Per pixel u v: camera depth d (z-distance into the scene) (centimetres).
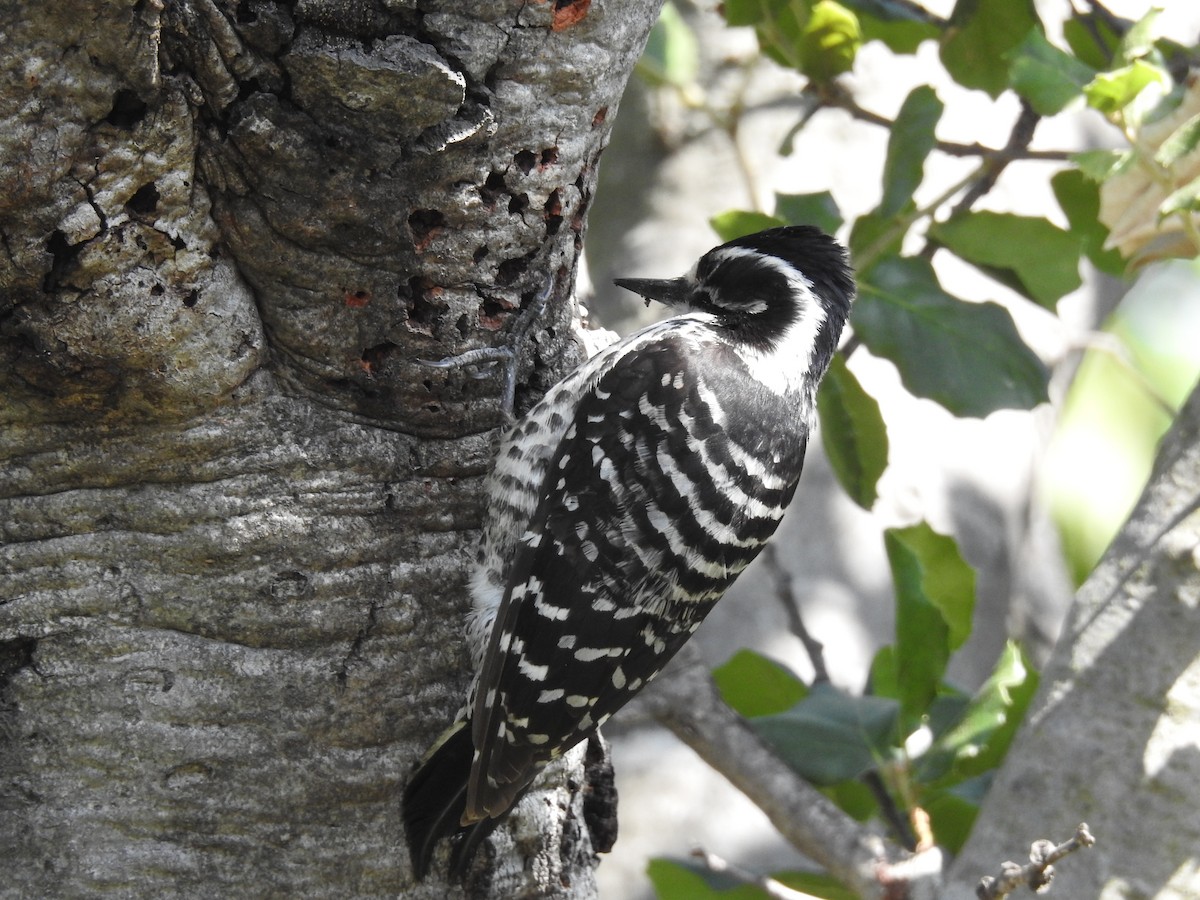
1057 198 954
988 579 1084
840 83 999
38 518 598
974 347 852
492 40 582
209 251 577
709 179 1148
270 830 636
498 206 625
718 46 1144
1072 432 1507
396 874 663
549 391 705
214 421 601
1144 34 734
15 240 535
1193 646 686
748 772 834
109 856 622
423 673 657
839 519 1067
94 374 570
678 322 768
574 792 748
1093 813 691
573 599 692
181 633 617
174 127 543
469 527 676
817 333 777
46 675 610
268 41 539
